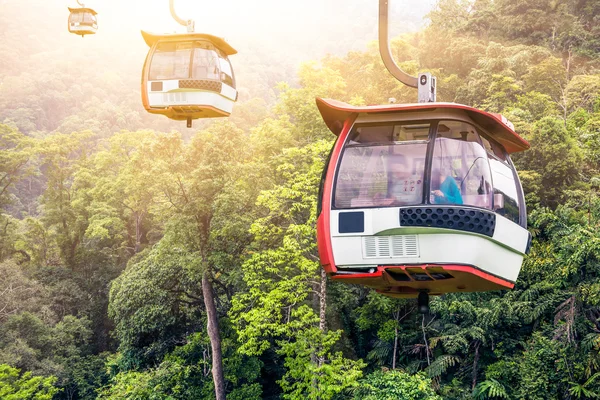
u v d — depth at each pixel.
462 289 9.52
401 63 53.78
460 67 67.81
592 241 24.81
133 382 35.50
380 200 8.53
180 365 37.00
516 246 9.10
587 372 25.55
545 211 31.59
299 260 31.03
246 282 33.81
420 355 34.06
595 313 27.94
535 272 30.69
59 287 52.50
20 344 41.59
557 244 28.72
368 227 8.53
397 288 10.11
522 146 9.70
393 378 28.80
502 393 28.28
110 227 59.31
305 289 31.59
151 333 40.28
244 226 33.69
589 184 33.91
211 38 15.08
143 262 40.34
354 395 29.45
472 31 77.62
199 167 33.22
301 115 42.00
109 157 63.59
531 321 29.78
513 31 75.19
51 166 64.00
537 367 27.02
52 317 48.03
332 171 8.77
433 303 31.59
